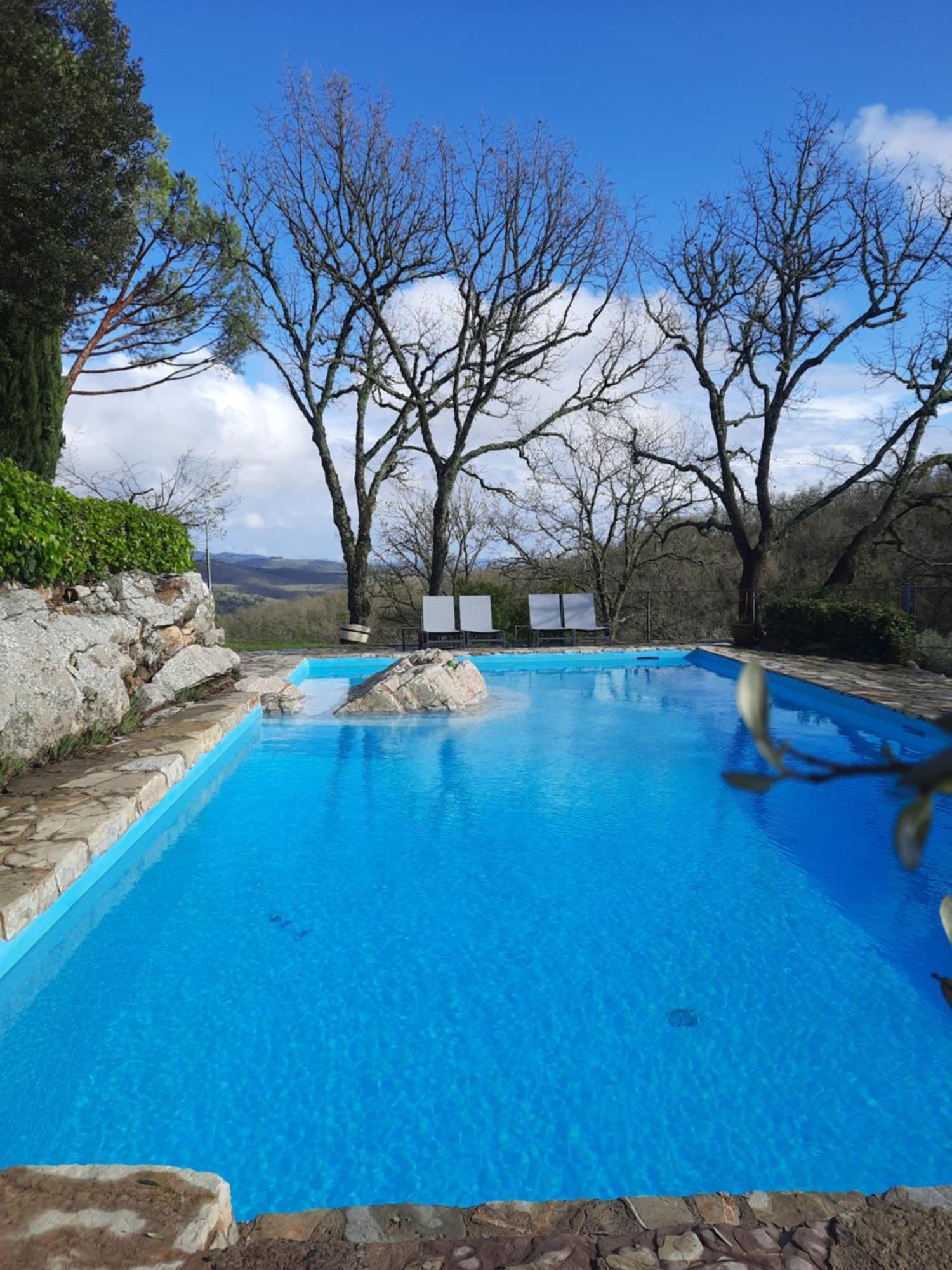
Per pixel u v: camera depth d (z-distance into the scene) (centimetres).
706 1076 359
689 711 1186
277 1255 217
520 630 2077
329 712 1177
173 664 1040
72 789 627
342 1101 343
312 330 1872
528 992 428
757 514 2497
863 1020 401
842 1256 219
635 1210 241
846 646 1525
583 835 659
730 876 576
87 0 1496
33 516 783
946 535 2083
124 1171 242
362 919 511
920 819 53
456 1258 220
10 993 417
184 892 550
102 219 1417
